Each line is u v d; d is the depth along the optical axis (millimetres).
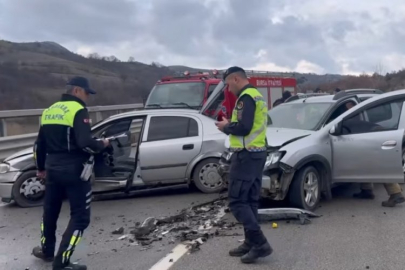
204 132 9219
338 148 7855
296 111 8766
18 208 8703
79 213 5328
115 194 9570
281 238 6332
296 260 5508
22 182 8703
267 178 7289
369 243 6023
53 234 5719
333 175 7898
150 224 6914
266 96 17609
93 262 5672
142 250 6039
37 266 5664
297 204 7477
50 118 5254
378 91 12586
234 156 5426
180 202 8633
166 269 5352
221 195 8859
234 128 5273
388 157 7684
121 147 8555
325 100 8820
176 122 9273
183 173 9164
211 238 6422
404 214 7371
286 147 7414
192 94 12711
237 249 5680
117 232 6832
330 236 6359
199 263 5496
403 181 7703
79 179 5250
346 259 5488
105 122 9211
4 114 12750
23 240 6715
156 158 9000
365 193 8469
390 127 7801
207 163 9164
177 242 6293
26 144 13031
